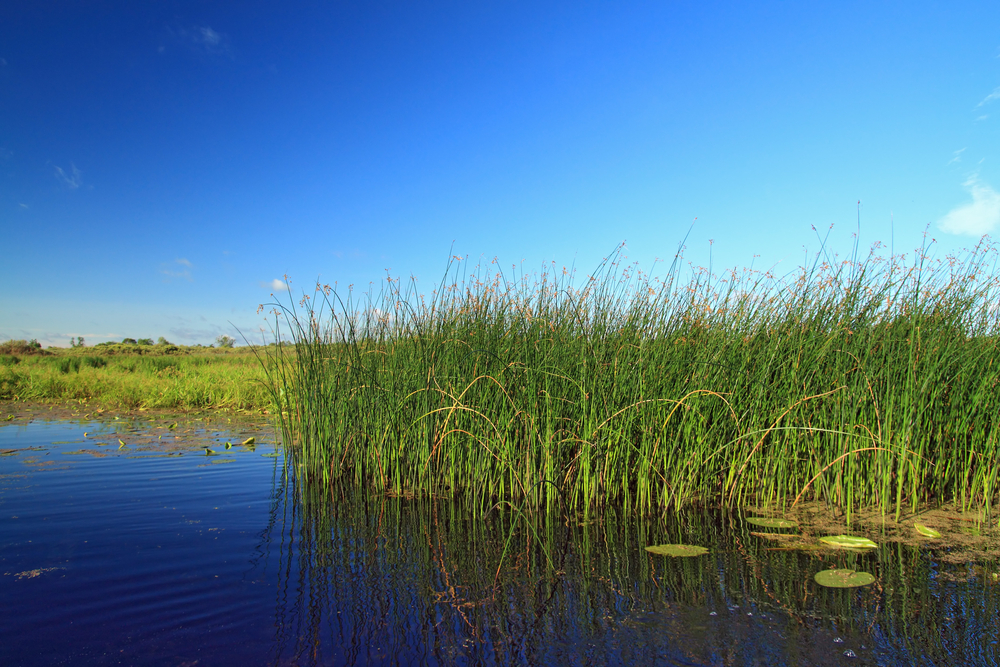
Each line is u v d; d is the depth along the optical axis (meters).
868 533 3.60
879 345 4.27
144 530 3.52
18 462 5.39
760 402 4.28
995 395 4.13
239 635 2.31
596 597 2.70
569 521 3.91
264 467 5.33
